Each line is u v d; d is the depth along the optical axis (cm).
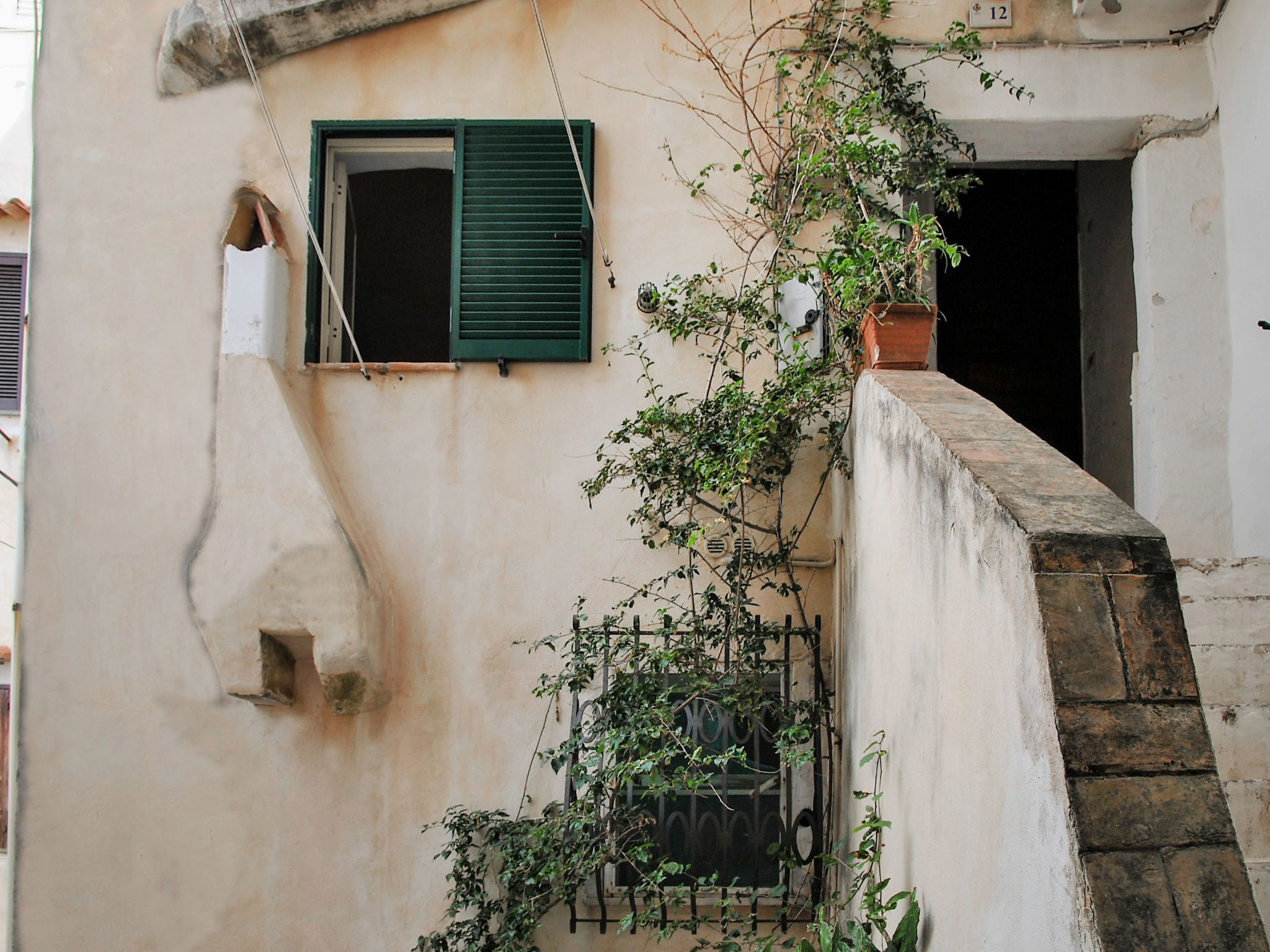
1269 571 428
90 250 562
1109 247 680
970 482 254
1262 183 526
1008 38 570
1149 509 553
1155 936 180
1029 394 800
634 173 567
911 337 419
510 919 478
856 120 510
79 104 574
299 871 522
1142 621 207
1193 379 552
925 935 289
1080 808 191
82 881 523
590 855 471
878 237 443
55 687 534
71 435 549
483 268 560
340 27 572
